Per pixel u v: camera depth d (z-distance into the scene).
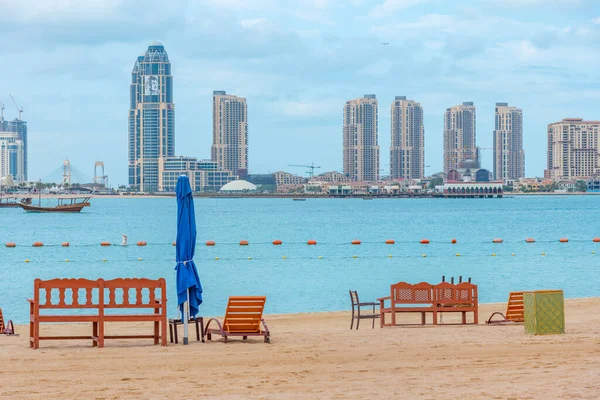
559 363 18.55
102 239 102.19
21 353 21.20
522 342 22.20
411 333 24.78
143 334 26.98
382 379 17.17
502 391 15.50
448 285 27.16
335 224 149.88
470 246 86.44
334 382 16.94
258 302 23.34
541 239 99.44
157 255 74.88
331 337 24.14
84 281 22.19
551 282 50.03
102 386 16.72
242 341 23.58
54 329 29.38
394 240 98.25
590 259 67.62
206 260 67.81
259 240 98.69
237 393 15.96
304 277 53.38
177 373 18.16
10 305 40.09
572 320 29.52
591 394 14.99
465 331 25.12
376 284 49.00
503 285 48.34
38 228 134.62
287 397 15.51
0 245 90.81
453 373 17.67
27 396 15.80
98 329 22.98
